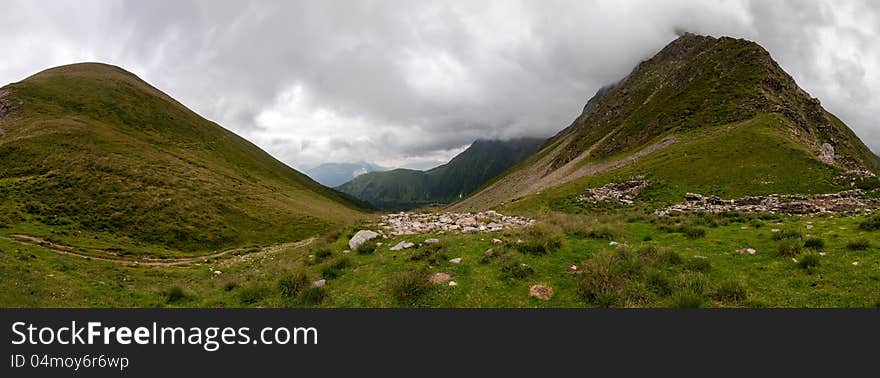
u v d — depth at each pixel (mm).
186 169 87062
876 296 10180
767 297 10930
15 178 56750
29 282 16688
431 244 17422
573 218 26188
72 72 132625
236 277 19781
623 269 12805
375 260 16500
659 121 101000
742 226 19734
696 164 61938
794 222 19906
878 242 13875
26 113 90312
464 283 13109
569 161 142250
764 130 66625
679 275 12266
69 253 33531
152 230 52969
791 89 95250
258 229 67938
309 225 78125
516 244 16469
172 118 132250
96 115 105125
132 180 66625
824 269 12133
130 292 17891
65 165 64062
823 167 49688
